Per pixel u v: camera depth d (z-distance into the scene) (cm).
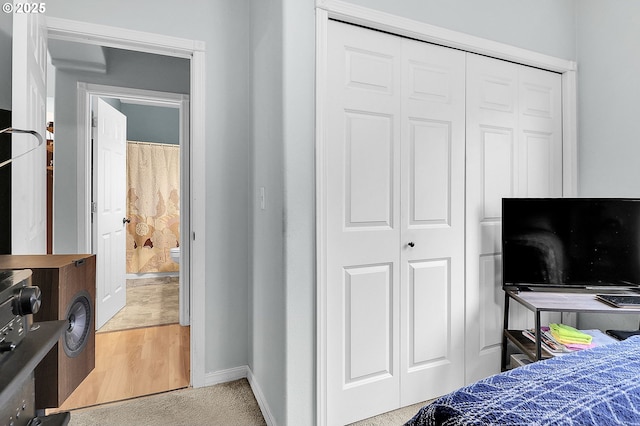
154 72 294
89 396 200
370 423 179
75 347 121
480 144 211
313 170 165
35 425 82
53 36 187
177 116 518
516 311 226
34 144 148
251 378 213
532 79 228
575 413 73
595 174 229
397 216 188
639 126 206
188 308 309
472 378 211
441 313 201
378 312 185
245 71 221
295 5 159
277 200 167
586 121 233
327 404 171
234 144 219
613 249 196
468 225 208
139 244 485
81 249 280
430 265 198
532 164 229
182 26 205
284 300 160
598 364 96
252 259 213
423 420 83
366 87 179
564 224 198
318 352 166
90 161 290
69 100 273
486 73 212
